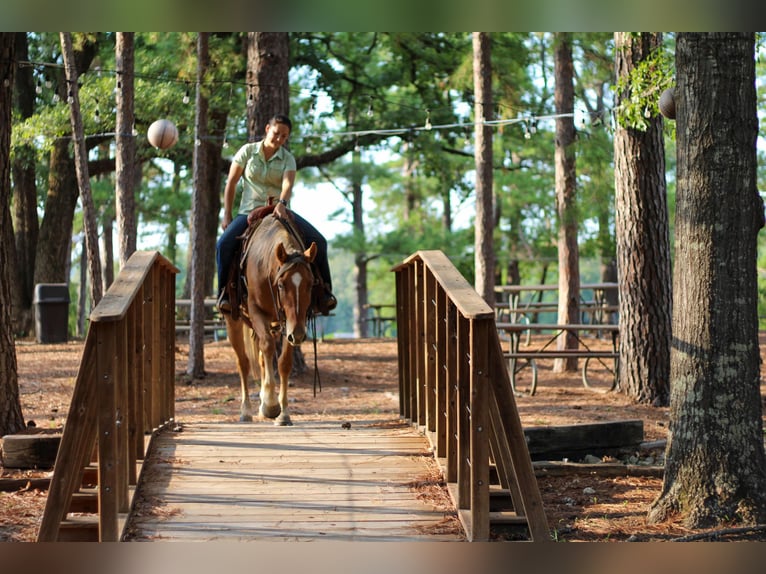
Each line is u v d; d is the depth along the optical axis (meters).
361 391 12.84
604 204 17.56
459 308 5.55
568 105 16.45
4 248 8.35
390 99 23.94
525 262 34.44
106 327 5.27
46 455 7.39
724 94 6.28
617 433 8.21
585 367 13.07
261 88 13.58
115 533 5.27
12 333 8.38
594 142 16.89
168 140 12.19
